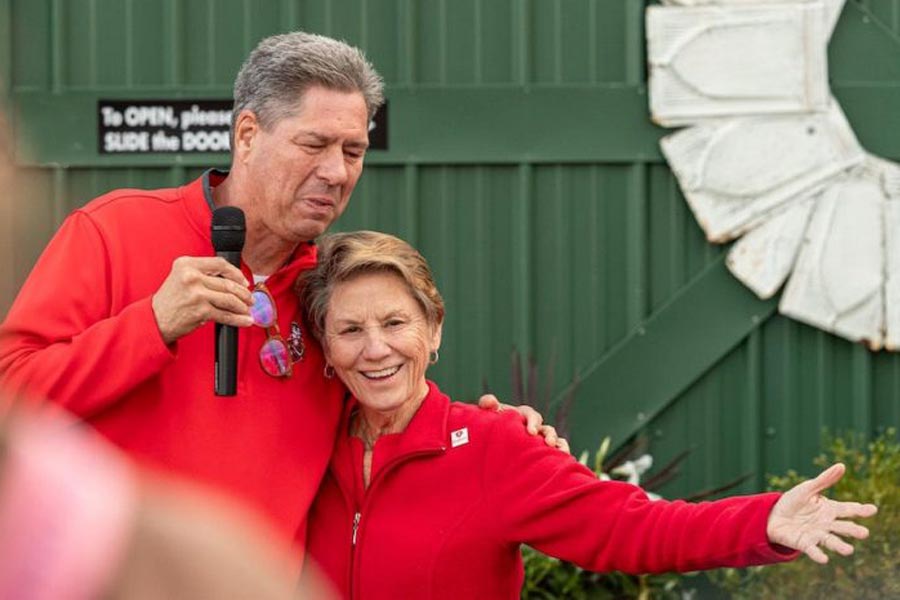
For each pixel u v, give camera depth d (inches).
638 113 571.5
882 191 562.6
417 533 312.0
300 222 312.3
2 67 568.1
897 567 495.8
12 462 87.9
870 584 498.0
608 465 562.3
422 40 574.6
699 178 565.9
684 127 569.3
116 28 572.4
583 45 573.6
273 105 309.4
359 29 573.3
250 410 310.7
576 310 578.2
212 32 573.6
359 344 312.7
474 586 312.3
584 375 576.7
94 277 306.8
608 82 573.3
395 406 313.1
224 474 305.9
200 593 87.0
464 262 578.2
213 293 286.4
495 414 321.4
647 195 574.9
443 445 313.9
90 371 287.4
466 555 311.4
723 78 564.4
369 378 313.7
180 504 91.0
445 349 578.9
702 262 574.9
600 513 305.0
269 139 310.7
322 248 324.5
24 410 94.8
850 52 568.7
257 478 308.7
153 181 576.4
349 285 314.5
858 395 572.7
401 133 573.3
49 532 85.8
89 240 310.7
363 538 315.3
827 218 563.5
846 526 288.4
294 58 309.6
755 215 565.9
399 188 576.7
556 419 559.2
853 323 565.6
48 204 571.2
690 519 298.5
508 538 312.8
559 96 572.7
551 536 309.3
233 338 292.4
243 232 296.2
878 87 567.2
